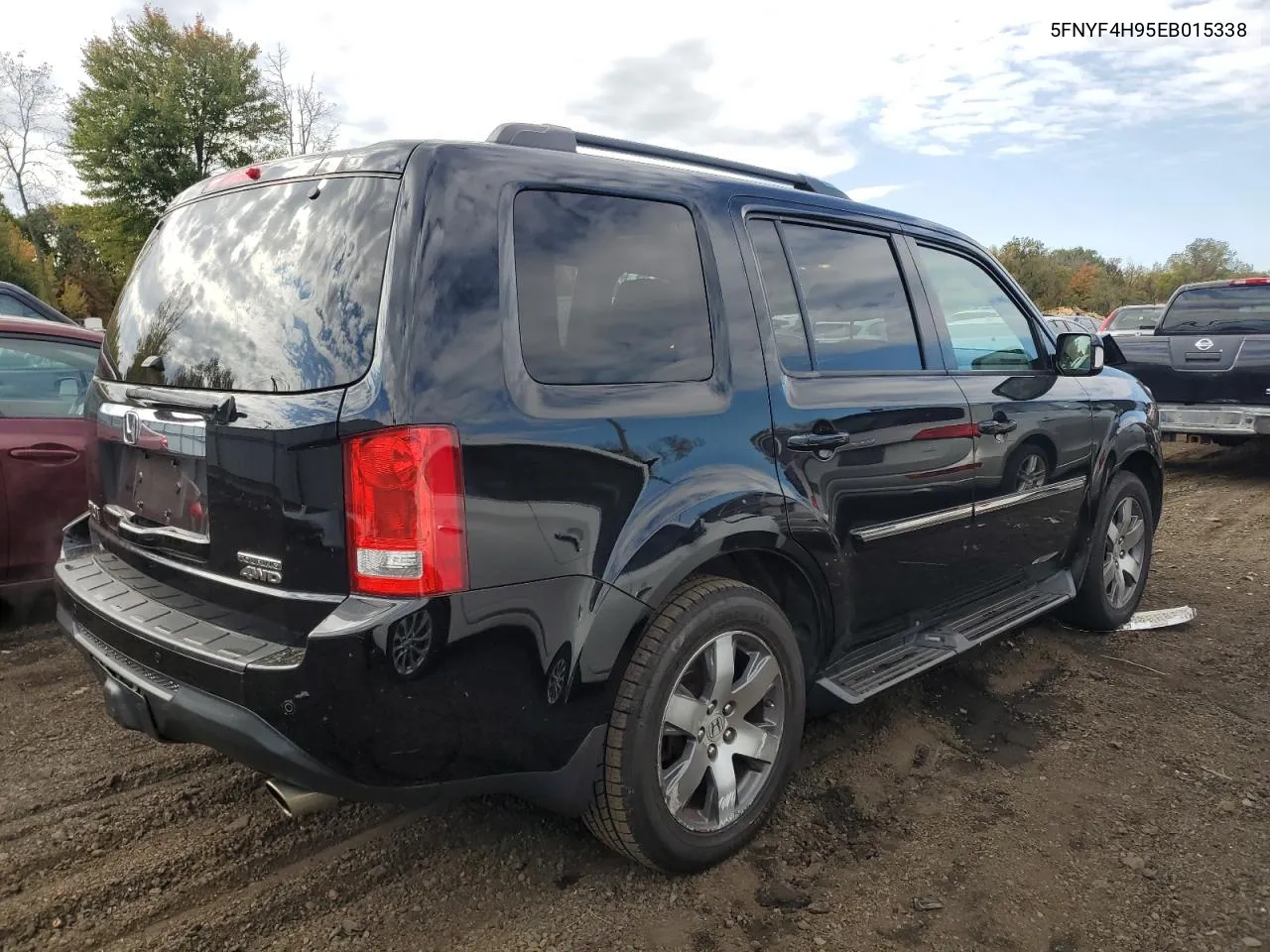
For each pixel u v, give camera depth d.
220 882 2.58
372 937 2.37
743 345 2.77
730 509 2.56
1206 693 4.00
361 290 2.12
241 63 33.03
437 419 2.04
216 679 2.13
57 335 4.70
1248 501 8.41
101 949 2.30
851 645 3.20
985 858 2.76
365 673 1.98
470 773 2.19
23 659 4.15
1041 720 3.72
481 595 2.10
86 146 32.44
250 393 2.21
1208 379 9.25
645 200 2.64
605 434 2.33
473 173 2.25
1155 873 2.70
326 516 2.06
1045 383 4.06
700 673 2.61
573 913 2.48
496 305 2.20
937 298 3.59
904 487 3.21
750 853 2.77
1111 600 4.69
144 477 2.60
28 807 2.92
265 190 2.49
